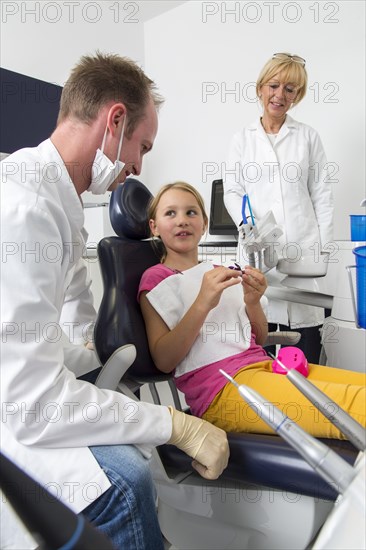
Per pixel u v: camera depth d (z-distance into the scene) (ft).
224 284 2.83
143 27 9.79
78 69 2.41
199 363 3.04
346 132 6.90
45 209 2.07
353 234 3.08
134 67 2.51
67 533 0.63
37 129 6.75
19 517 0.70
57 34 8.27
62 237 2.30
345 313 3.14
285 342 3.83
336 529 0.91
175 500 2.59
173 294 3.20
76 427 1.91
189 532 2.64
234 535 2.48
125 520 1.87
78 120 2.39
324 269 3.94
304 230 5.39
